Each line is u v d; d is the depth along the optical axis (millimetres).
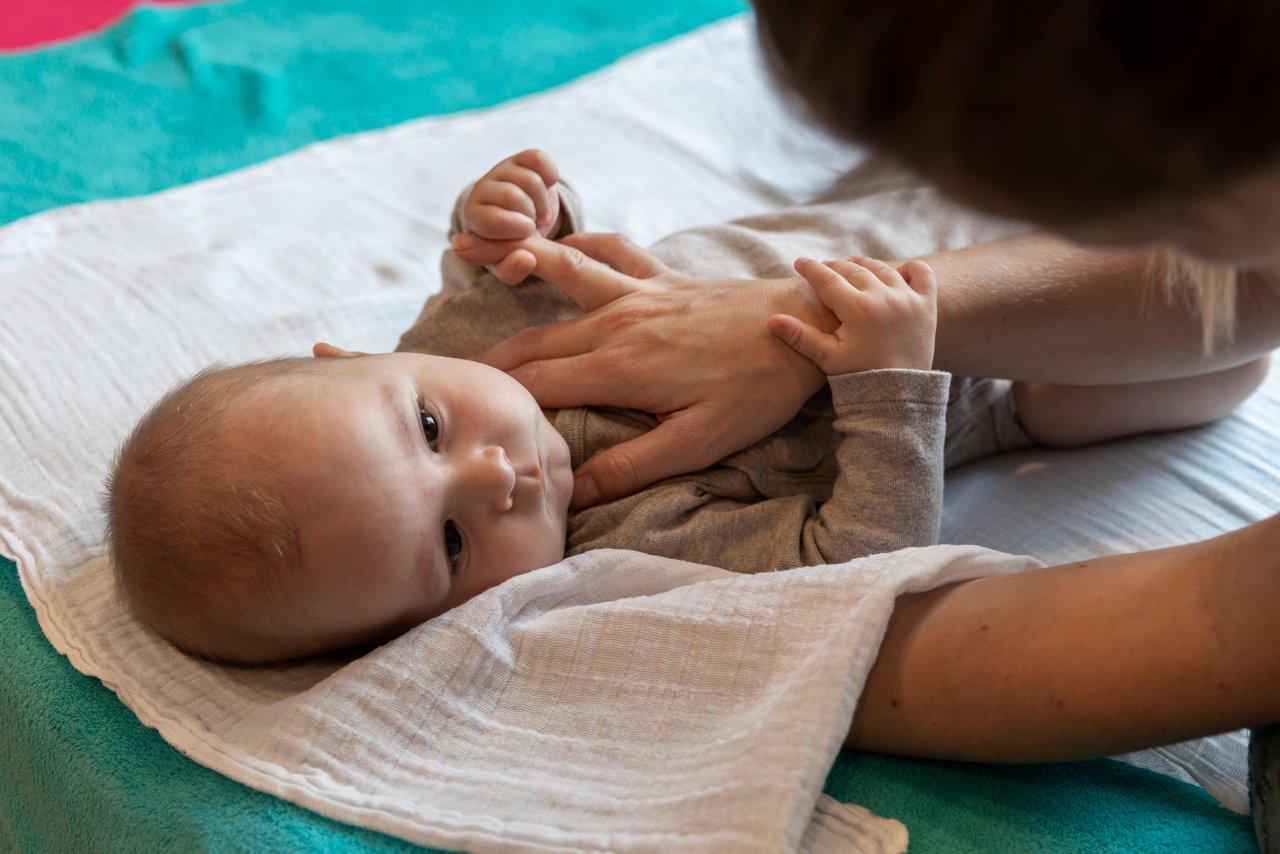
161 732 732
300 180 1419
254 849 644
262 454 774
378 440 783
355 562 766
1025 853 650
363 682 708
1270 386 1092
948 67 381
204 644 787
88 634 809
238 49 1687
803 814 599
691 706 696
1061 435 1037
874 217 1060
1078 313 882
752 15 446
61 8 1950
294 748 689
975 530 960
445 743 705
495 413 831
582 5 1850
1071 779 702
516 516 819
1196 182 390
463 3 1831
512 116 1536
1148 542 925
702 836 599
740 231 1036
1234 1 349
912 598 701
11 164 1422
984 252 910
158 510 778
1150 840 661
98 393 1044
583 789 657
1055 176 393
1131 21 355
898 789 687
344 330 1157
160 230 1315
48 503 921
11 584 880
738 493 890
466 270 1014
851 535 813
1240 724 594
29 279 1202
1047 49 362
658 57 1647
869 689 681
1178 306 875
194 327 1145
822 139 463
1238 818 693
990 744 650
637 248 973
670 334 878
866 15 391
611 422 903
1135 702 599
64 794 747
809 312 858
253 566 761
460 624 733
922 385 811
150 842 678
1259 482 978
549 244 937
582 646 734
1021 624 639
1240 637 581
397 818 649
